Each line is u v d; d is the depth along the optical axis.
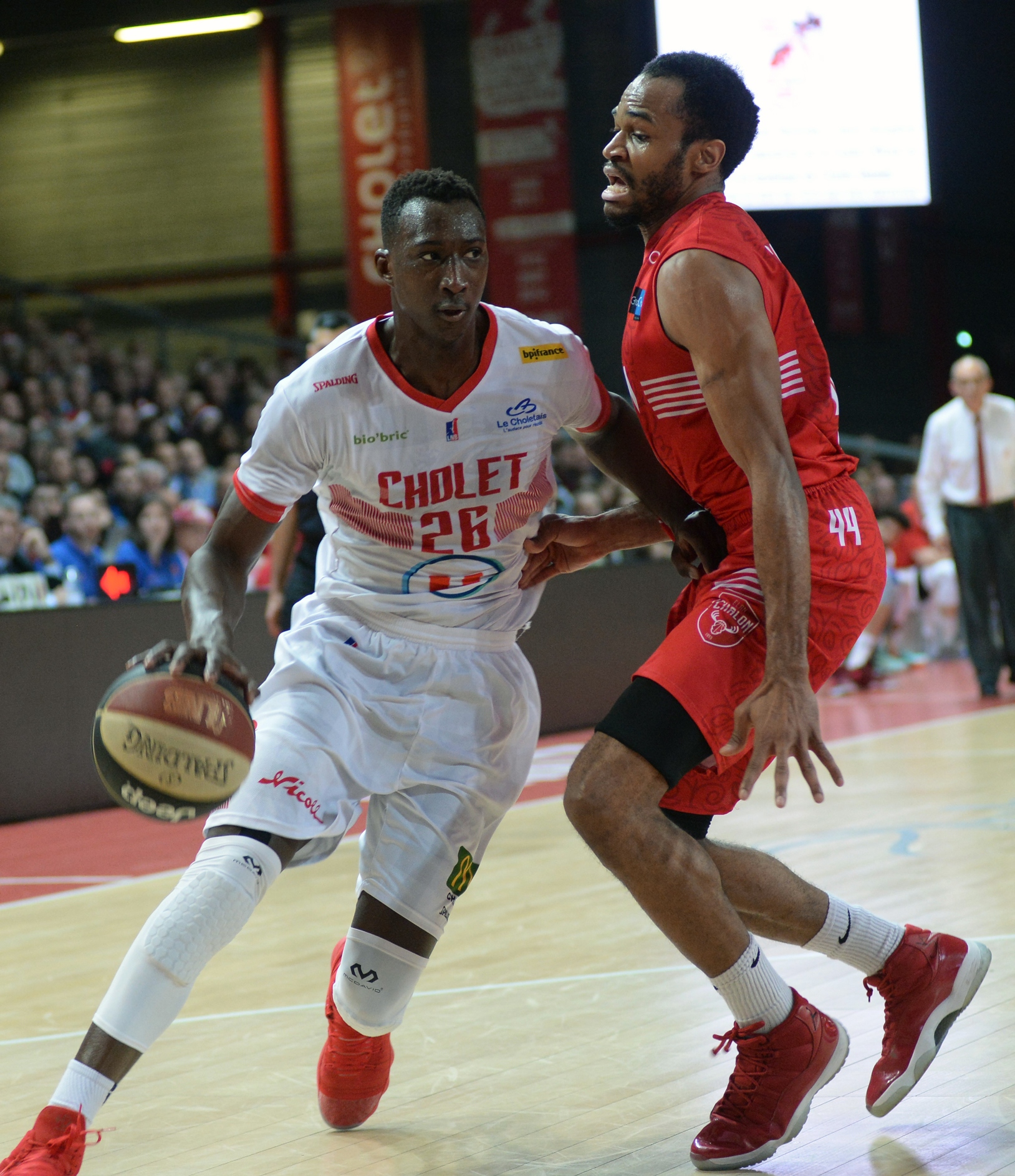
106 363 22.34
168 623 12.41
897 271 31.23
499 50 26.53
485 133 26.69
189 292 30.17
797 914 4.27
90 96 30.33
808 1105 3.94
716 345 3.85
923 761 11.76
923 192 21.48
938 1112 4.19
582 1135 4.18
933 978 4.21
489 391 4.14
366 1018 4.23
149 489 15.98
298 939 6.96
